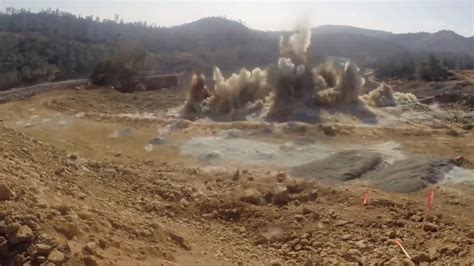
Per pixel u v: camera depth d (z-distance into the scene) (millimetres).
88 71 65625
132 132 23750
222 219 12477
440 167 15688
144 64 54969
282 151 19656
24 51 66000
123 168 14086
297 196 13727
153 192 12719
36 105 31484
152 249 7750
